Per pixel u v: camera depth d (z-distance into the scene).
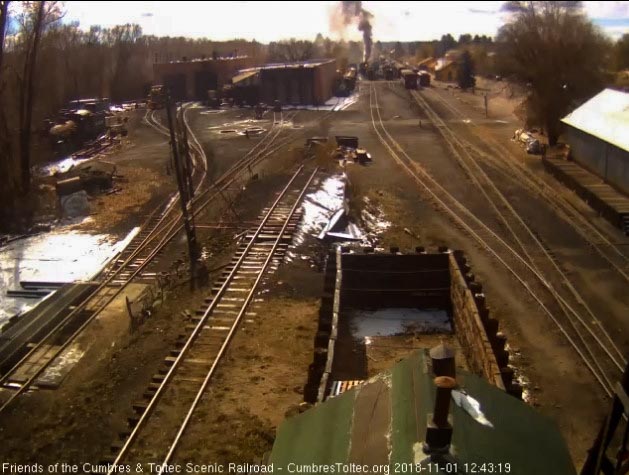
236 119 51.53
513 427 5.63
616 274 18.81
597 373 13.54
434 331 15.76
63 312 17.28
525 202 26.23
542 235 22.28
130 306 17.17
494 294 17.66
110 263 20.72
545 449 5.52
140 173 32.41
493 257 20.41
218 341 14.82
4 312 17.92
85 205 26.53
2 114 29.34
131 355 14.45
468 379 6.12
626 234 22.11
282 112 55.38
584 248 20.97
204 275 18.94
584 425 11.83
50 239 23.34
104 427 11.90
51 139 39.59
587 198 25.91
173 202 26.81
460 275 15.37
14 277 20.08
